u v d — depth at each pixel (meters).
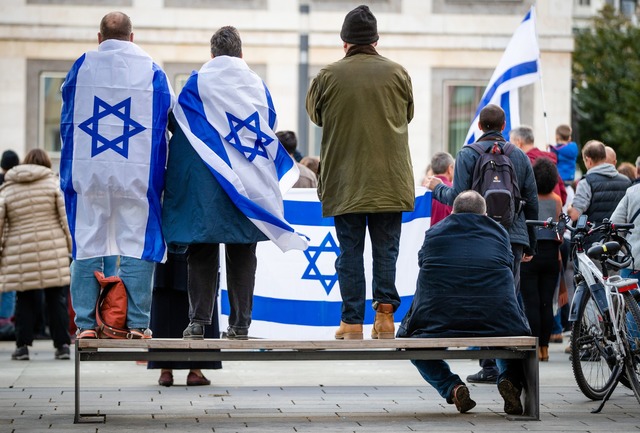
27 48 33.34
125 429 9.84
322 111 10.55
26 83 33.38
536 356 10.40
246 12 34.00
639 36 50.69
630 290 11.16
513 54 18.44
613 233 11.81
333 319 14.19
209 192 9.95
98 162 9.90
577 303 11.66
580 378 11.63
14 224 16.19
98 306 10.07
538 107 34.97
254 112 10.16
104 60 9.98
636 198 13.18
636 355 11.08
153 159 9.98
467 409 10.85
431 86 34.75
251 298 10.57
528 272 15.41
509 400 10.62
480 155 12.16
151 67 10.07
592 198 15.55
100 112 9.92
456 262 10.45
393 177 10.36
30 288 15.95
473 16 34.81
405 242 14.20
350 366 15.59
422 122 34.72
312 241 14.16
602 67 50.31
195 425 10.12
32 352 17.44
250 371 14.88
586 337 11.65
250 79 10.23
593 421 10.51
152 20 33.69
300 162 17.05
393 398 12.13
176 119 10.10
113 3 33.62
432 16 34.66
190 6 33.84
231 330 10.53
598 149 15.67
